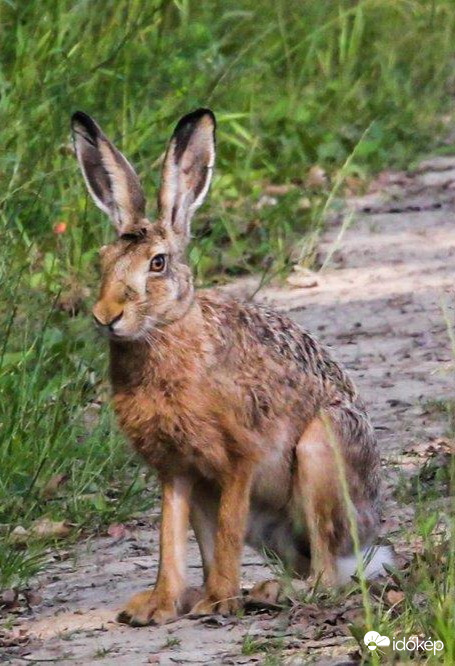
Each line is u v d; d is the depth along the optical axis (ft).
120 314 29.73
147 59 60.44
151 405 30.35
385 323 50.80
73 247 50.67
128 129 56.03
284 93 73.51
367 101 77.41
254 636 28.40
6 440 38.14
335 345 48.93
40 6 56.95
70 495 37.58
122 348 30.45
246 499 30.81
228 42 70.03
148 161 55.67
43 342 41.14
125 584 32.81
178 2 67.26
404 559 31.48
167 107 57.98
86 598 32.04
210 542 31.89
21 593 32.65
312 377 32.27
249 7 74.28
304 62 77.36
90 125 32.86
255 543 33.04
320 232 60.54
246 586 31.81
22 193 50.26
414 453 38.86
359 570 26.18
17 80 53.01
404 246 59.72
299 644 27.76
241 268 56.80
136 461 39.68
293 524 32.48
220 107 66.59
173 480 31.04
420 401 42.96
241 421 30.71
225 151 65.62
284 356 31.81
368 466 32.94
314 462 31.65
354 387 33.53
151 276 30.14
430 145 75.77
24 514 36.73
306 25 78.79
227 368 30.66
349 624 28.27
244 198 63.57
